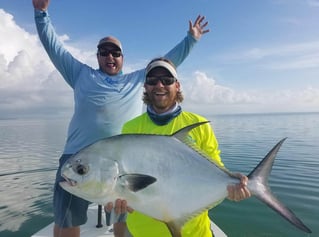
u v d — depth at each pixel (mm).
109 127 1549
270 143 9359
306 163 5570
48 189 3736
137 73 1715
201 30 1786
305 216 2771
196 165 984
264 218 2689
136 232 1076
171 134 1042
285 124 23953
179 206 959
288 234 2375
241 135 13203
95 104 1531
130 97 1627
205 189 977
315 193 3475
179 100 1170
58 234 1475
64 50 1650
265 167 980
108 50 1595
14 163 5996
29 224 2586
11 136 14852
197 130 1104
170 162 966
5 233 2398
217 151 1117
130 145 959
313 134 13094
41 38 1603
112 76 1630
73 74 1630
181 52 1755
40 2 1563
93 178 926
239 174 976
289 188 3740
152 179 933
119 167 933
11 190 3703
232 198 971
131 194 922
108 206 932
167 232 1042
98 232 1873
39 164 5797
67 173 948
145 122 1156
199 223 1047
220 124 25469
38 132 18438
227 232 2424
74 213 1488
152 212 941
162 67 1109
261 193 960
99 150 952
